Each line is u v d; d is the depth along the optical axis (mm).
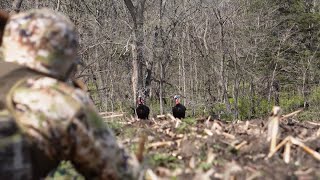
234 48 56750
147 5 58594
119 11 57656
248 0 61875
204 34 54969
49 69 4066
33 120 3844
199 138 8250
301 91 66125
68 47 4125
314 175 5824
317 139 7781
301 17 66812
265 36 61344
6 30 4168
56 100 3867
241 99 61875
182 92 61969
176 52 60500
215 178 5875
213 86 59688
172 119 11320
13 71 3992
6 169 3691
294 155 7004
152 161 6777
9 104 3859
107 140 4031
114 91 55781
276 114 7734
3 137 3693
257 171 6098
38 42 4039
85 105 3941
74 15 49531
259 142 7508
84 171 4078
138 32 51125
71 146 3922
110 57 52781
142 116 28000
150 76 53375
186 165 6672
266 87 64875
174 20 55688
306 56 65250
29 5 43938
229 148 7367
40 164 3930
